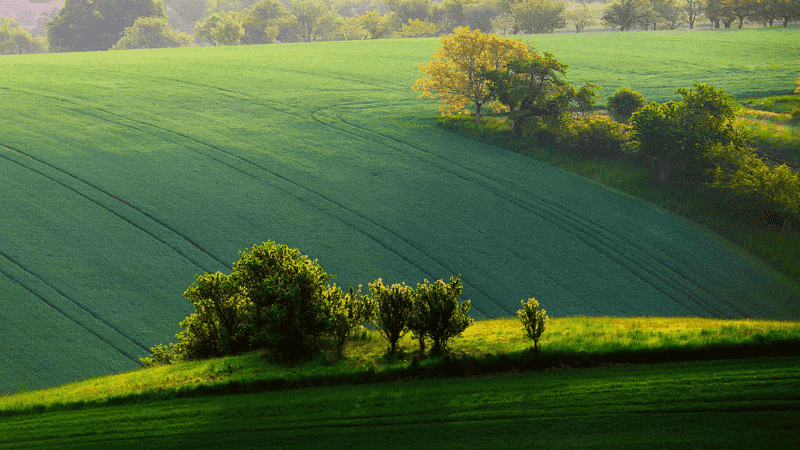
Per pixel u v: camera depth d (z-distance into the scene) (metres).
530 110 85.56
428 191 72.31
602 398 20.73
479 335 27.66
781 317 50.09
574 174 77.12
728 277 55.91
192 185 71.31
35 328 46.81
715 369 22.17
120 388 24.25
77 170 72.81
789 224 63.09
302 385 23.66
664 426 18.83
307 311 25.48
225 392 23.61
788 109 91.94
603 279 56.06
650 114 72.38
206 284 28.36
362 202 69.38
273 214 65.94
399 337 25.77
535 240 62.34
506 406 20.70
